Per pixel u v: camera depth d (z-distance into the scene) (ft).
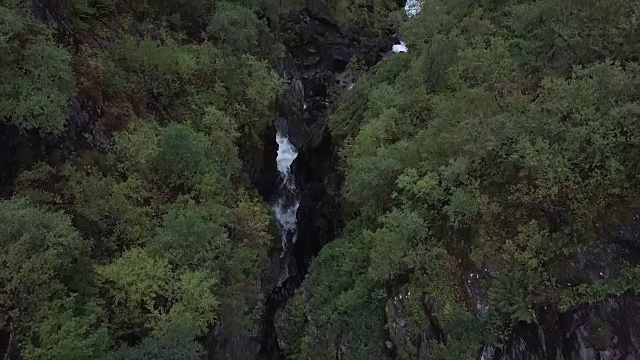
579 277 45.16
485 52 69.87
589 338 43.09
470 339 47.11
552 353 44.21
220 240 54.60
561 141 48.75
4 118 50.88
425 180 55.11
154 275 50.08
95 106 61.62
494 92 63.05
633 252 44.75
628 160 45.55
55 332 42.09
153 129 64.90
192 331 48.78
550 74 59.36
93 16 70.13
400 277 55.11
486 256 49.65
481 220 51.26
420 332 50.85
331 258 68.39
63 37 61.67
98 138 60.49
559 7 64.08
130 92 67.41
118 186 56.75
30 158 52.95
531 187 48.32
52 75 53.67
